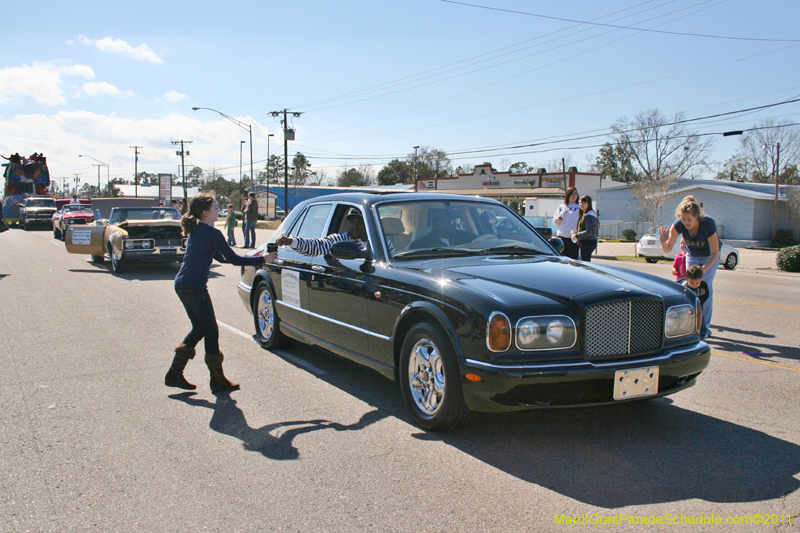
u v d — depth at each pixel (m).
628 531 2.79
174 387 5.07
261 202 66.44
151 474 3.42
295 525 2.86
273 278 6.07
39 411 4.48
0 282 11.56
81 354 6.17
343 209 5.37
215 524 2.87
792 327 7.64
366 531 2.79
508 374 3.41
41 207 36.44
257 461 3.59
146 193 96.19
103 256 14.79
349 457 3.63
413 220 4.88
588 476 3.36
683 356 3.78
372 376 5.41
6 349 6.36
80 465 3.54
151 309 8.80
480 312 3.54
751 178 62.12
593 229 8.48
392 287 4.23
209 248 4.84
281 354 6.22
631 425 4.16
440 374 3.93
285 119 44.56
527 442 3.85
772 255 25.83
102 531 2.82
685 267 7.11
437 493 3.16
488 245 4.84
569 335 3.54
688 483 3.28
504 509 2.99
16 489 3.25
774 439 3.91
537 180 51.78
